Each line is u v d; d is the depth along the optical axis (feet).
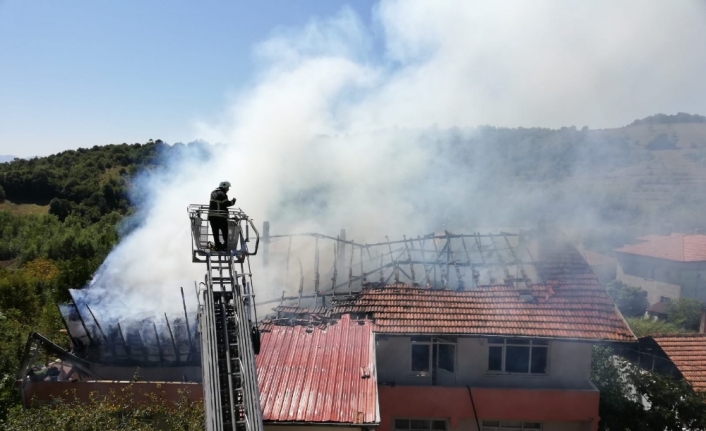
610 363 53.11
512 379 46.70
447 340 47.21
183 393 40.29
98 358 49.37
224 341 29.89
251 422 25.55
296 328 46.70
